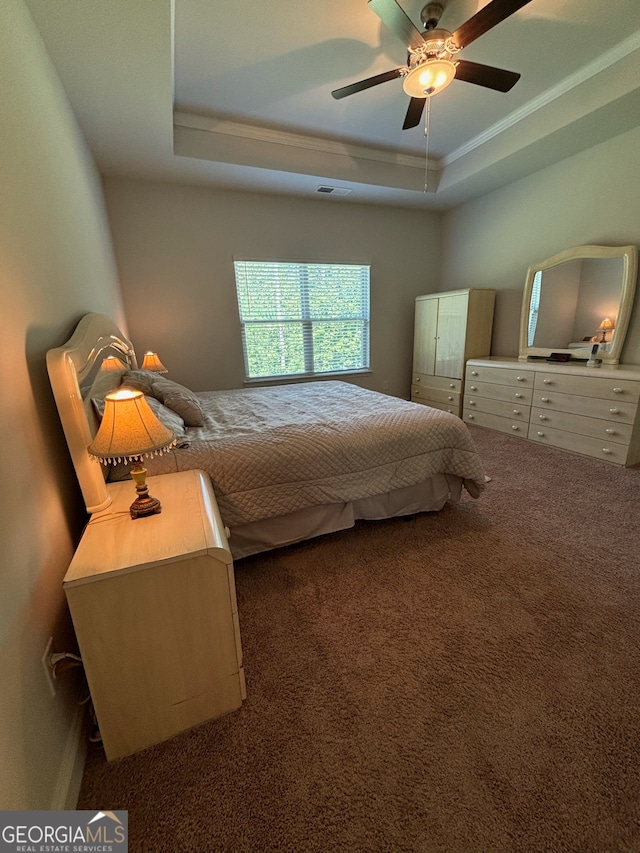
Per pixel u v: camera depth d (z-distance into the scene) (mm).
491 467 3057
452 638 1439
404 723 1136
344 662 1351
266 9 1948
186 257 3771
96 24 1583
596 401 3055
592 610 1556
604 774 993
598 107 2604
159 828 911
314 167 3479
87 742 1116
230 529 1844
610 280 3229
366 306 4832
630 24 2178
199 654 1100
